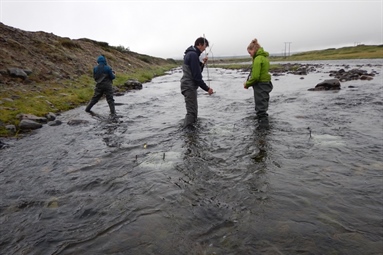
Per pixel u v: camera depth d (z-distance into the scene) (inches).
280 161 197.9
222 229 122.6
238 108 419.2
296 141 242.1
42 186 173.5
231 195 153.3
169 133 287.9
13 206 150.3
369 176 167.8
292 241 111.8
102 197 157.8
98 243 117.1
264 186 161.3
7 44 640.4
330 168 181.9
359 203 138.7
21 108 378.6
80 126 332.8
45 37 937.5
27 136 290.0
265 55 323.6
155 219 132.9
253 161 200.5
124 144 255.9
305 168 183.9
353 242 109.7
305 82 798.5
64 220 135.8
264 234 117.2
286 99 482.3
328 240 111.3
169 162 206.2
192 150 230.5
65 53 846.5
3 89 442.3
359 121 305.7
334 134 259.1
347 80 783.1
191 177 179.0
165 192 160.2
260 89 327.3
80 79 689.6
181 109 433.1
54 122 342.3
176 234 120.4
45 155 231.1
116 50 1651.1
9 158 224.8
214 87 779.4
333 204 138.6
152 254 108.3
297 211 133.9
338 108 384.2
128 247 113.3
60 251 113.2
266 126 298.7
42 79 577.9
